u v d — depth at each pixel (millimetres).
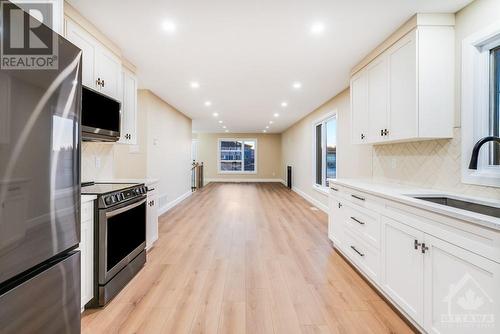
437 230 1432
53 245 990
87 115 2027
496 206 1645
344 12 2045
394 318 1786
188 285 2240
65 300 1068
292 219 4582
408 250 1679
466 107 1954
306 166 6750
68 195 1068
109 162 2914
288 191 8234
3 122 780
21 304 875
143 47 2646
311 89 4184
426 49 2053
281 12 2049
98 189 2129
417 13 2051
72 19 1992
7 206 797
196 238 3508
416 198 1851
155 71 3344
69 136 1068
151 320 1761
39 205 918
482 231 1177
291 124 8414
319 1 1912
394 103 2340
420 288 1565
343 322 1746
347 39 2477
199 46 2633
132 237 2365
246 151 11352
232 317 1799
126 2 1923
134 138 3160
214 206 5730
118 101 2480
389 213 1893
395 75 2326
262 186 9578
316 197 5812
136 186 2465
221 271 2512
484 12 1824
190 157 7367
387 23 2201
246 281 2312
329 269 2553
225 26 2256
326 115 5113
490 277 1144
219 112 6266
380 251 2018
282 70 3291
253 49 2693
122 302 1979
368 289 2174
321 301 1999
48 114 954
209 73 3422
